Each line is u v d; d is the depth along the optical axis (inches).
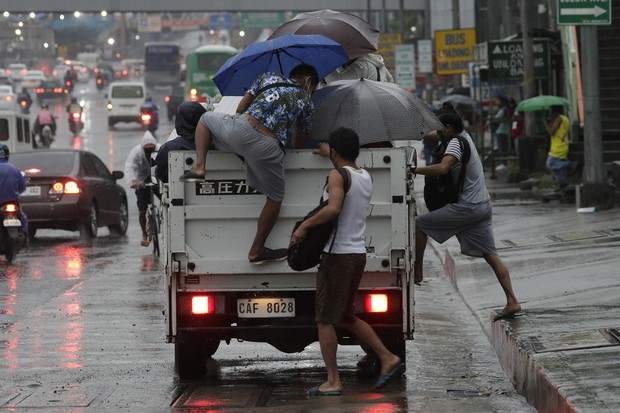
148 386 764.6
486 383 767.7
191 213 737.6
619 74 2236.7
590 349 721.0
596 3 1631.4
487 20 4328.3
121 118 5206.7
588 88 1684.3
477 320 1006.4
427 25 4891.7
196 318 749.3
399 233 737.6
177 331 749.3
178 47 7780.5
